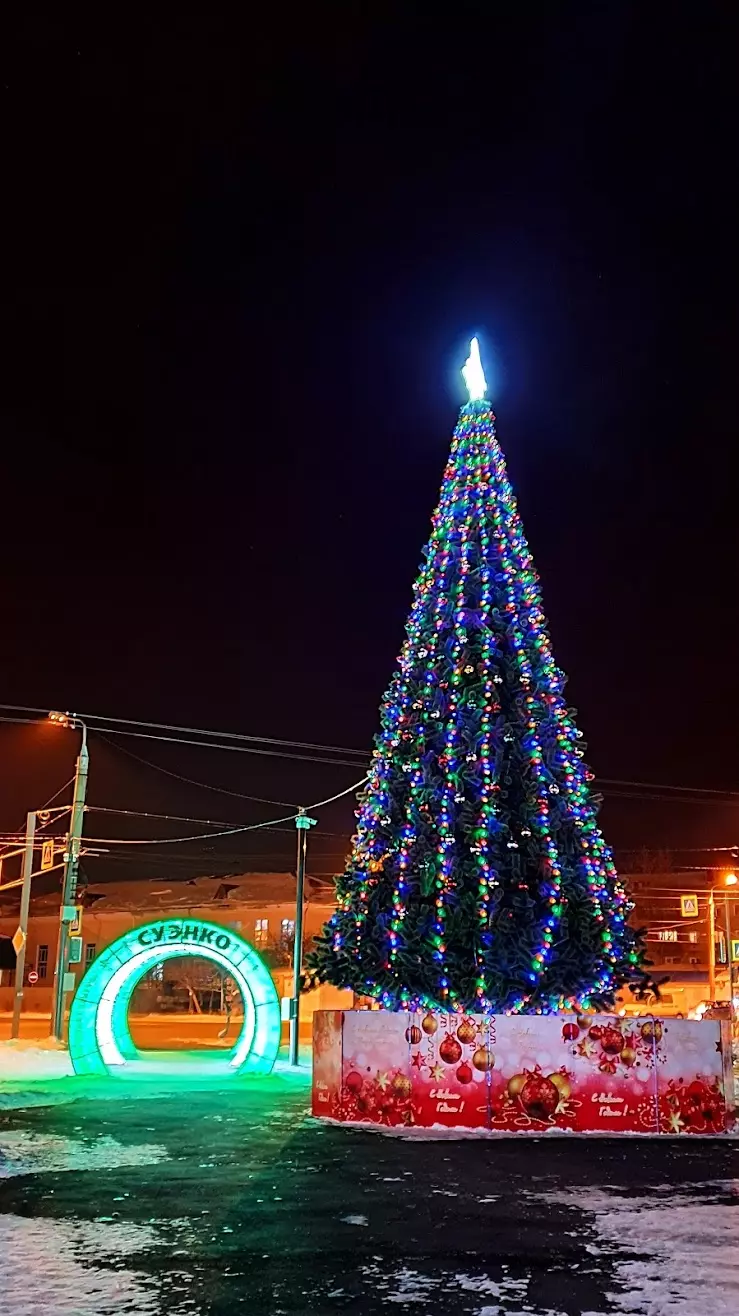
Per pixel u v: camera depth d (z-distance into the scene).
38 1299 6.00
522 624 15.71
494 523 16.22
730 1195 8.93
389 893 14.92
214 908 61.97
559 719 15.38
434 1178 9.62
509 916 14.04
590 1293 6.18
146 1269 6.63
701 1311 5.86
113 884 69.44
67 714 30.02
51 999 60.22
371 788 15.80
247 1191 8.98
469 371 17.31
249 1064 19.62
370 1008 15.58
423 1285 6.34
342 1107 13.20
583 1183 9.44
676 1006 42.25
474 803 14.48
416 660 15.84
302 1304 5.95
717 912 55.53
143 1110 14.23
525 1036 12.93
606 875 15.02
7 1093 16.14
